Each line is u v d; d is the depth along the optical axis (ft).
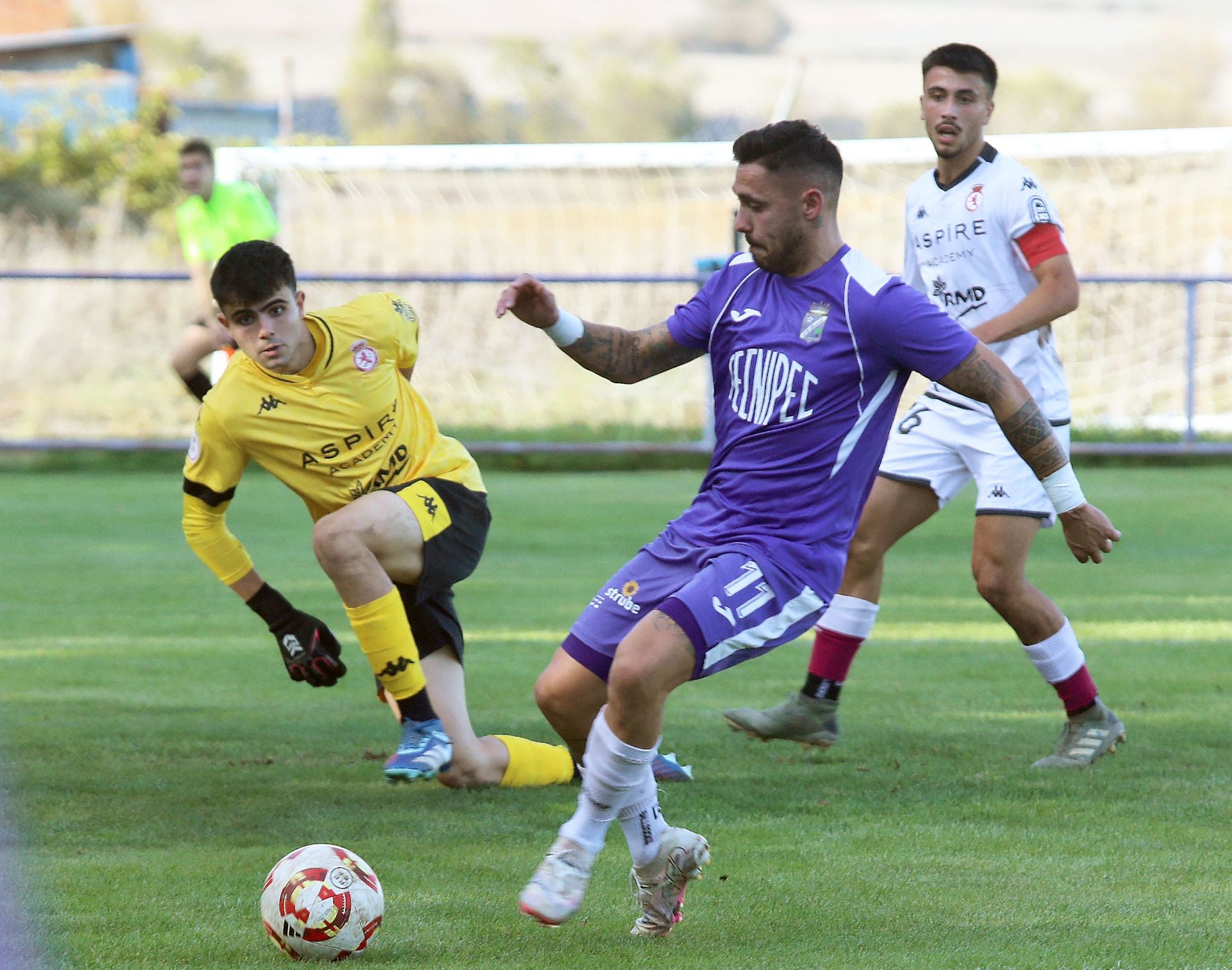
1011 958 31.94
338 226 205.98
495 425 172.14
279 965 31.58
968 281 55.72
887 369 37.35
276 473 48.21
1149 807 45.29
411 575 47.65
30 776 48.32
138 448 150.00
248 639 73.97
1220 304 177.58
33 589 87.97
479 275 142.10
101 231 246.68
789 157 36.99
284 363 46.19
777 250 37.40
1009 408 36.76
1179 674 65.36
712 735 55.88
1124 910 35.40
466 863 39.58
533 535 108.37
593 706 39.22
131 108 269.64
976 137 55.21
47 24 357.00
